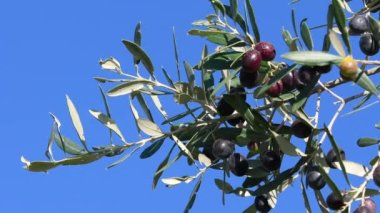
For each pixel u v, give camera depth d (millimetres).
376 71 822
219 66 840
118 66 869
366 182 809
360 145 860
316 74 802
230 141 871
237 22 845
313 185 842
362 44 807
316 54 763
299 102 803
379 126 853
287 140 843
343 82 824
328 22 790
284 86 823
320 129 830
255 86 817
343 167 796
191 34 854
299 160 849
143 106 874
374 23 800
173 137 874
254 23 830
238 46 842
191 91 869
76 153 859
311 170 845
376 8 850
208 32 850
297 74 816
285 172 859
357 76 774
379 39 802
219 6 858
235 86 854
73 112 855
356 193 809
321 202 872
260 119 846
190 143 873
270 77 825
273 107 841
